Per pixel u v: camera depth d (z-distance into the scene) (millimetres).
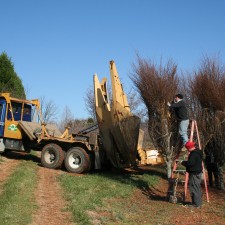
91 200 9242
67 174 13641
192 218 8367
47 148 15023
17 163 15539
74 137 15078
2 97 16375
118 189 11000
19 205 8133
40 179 12312
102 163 14867
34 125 16750
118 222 7582
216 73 13445
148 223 7656
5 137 16125
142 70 12883
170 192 10438
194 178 9625
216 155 13227
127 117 12719
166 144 12586
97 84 13938
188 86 14273
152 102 12672
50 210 8258
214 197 11398
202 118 13164
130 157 13367
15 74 29953
